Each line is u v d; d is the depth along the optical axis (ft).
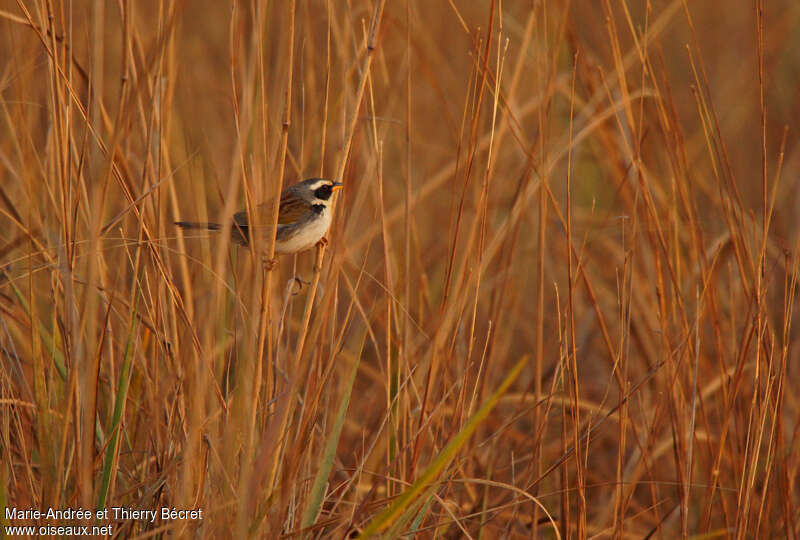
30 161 30.94
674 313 33.76
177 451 26.40
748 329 30.37
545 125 35.68
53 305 27.40
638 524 35.73
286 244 30.99
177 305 27.73
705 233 44.42
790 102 59.11
